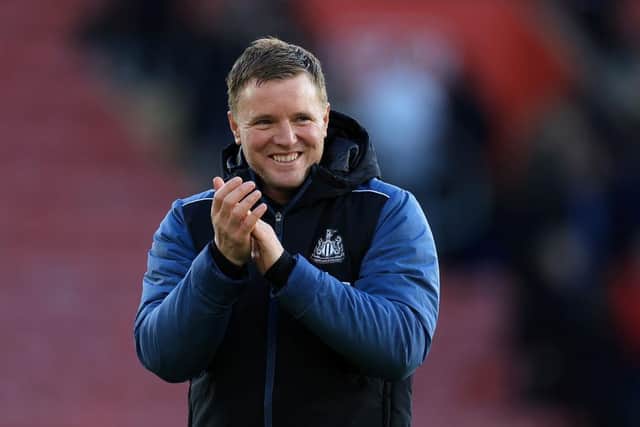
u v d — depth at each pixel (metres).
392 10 43.41
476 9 44.38
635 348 33.75
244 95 10.70
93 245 37.81
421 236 11.16
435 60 39.69
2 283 36.09
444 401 33.38
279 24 37.81
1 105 42.16
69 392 32.84
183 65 40.09
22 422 31.95
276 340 10.86
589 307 33.25
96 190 39.72
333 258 11.02
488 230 36.81
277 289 10.45
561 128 41.78
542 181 37.22
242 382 10.87
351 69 39.41
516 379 33.31
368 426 10.88
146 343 10.84
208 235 11.28
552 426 32.19
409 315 10.71
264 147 10.72
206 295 10.41
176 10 40.84
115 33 43.00
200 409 11.08
